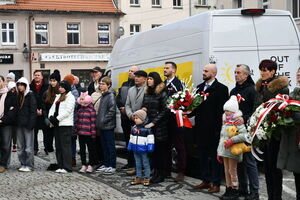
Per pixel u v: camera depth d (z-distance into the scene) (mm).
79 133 9797
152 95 8336
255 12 8992
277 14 9180
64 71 36500
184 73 9508
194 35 9227
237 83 7535
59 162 9859
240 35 8945
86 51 36906
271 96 6266
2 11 35125
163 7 39125
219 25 8875
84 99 9789
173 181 8633
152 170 9516
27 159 10000
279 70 9141
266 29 9102
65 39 36500
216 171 7605
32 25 35844
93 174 9516
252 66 8984
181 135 8617
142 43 11523
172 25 10102
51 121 9688
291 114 5680
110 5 38031
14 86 10023
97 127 9703
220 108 7586
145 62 11273
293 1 22297
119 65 12977
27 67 35781
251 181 6984
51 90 10281
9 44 35531
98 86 10406
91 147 9875
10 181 8852
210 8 39844
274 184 6223
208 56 8797
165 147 8578
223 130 7066
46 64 36094
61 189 8008
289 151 5785
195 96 7754
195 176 9383
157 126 8289
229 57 8867
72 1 37219
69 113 9680
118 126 12508
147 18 38719
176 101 7977
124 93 10086
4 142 10125
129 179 8906
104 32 37562
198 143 7824
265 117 5934
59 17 36312
